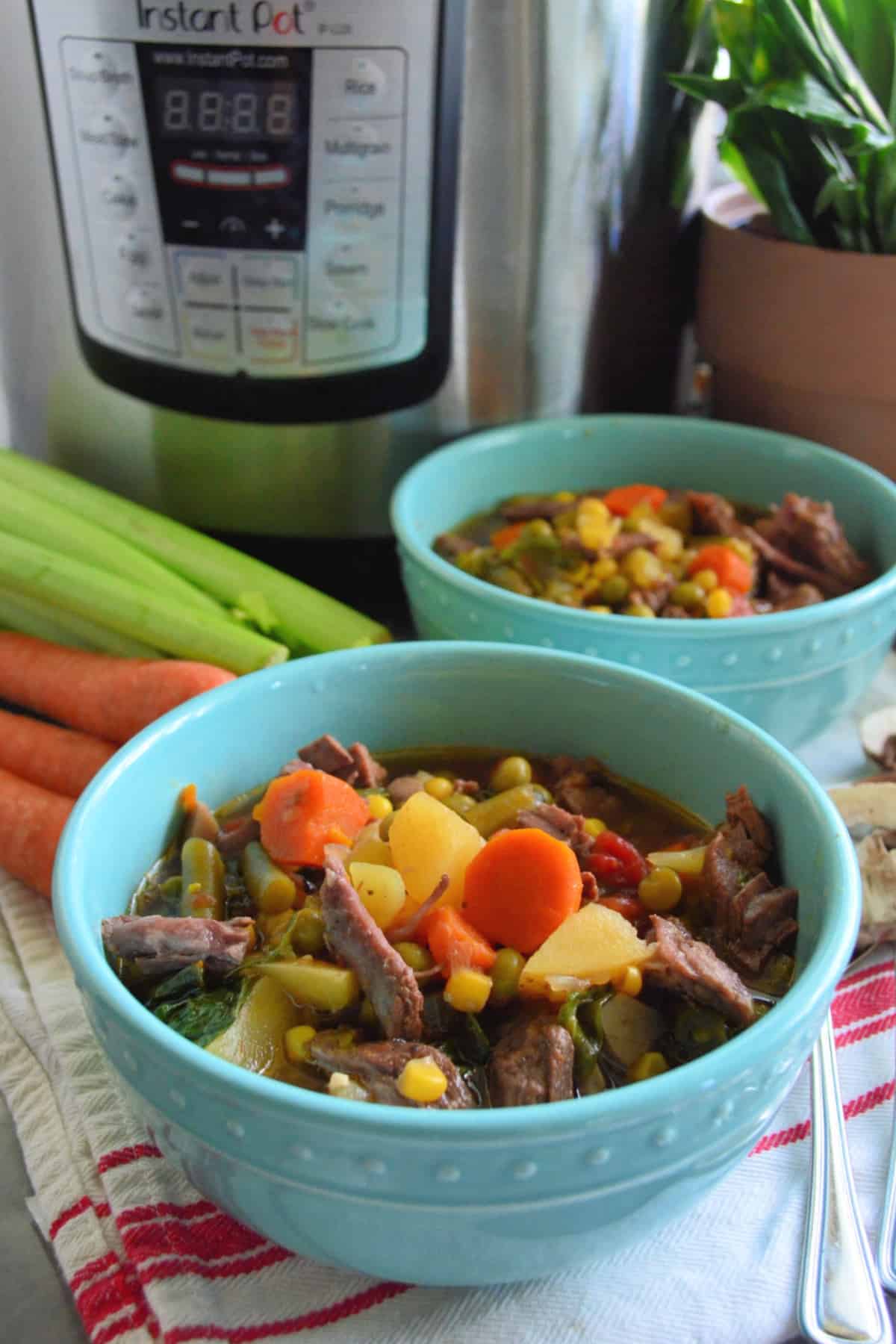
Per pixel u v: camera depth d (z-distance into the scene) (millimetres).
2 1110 738
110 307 1029
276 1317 604
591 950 626
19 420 1155
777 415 1159
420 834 677
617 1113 491
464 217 992
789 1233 642
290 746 792
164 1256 619
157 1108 552
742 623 863
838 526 1031
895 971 801
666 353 1249
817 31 999
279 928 671
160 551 1054
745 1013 601
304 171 938
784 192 1073
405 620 1180
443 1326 599
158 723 727
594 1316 602
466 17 911
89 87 941
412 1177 499
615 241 1083
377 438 1075
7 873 897
